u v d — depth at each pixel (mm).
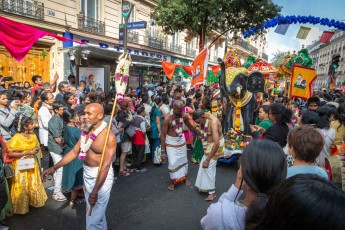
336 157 2277
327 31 7547
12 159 3721
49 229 3580
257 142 1494
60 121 4285
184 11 13781
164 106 6895
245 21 15047
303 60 9523
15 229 3535
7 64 10734
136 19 17562
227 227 1451
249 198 1487
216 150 4336
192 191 4953
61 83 6574
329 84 14344
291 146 2186
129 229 3656
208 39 28250
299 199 754
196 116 4461
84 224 3730
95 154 3043
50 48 12367
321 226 726
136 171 5961
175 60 22703
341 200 753
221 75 6453
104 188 3055
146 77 16438
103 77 9508
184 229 3693
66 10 12773
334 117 3789
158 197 4660
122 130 5410
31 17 11086
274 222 816
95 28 14289
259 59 12828
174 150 4879
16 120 3807
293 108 6922
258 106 7172
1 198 2889
